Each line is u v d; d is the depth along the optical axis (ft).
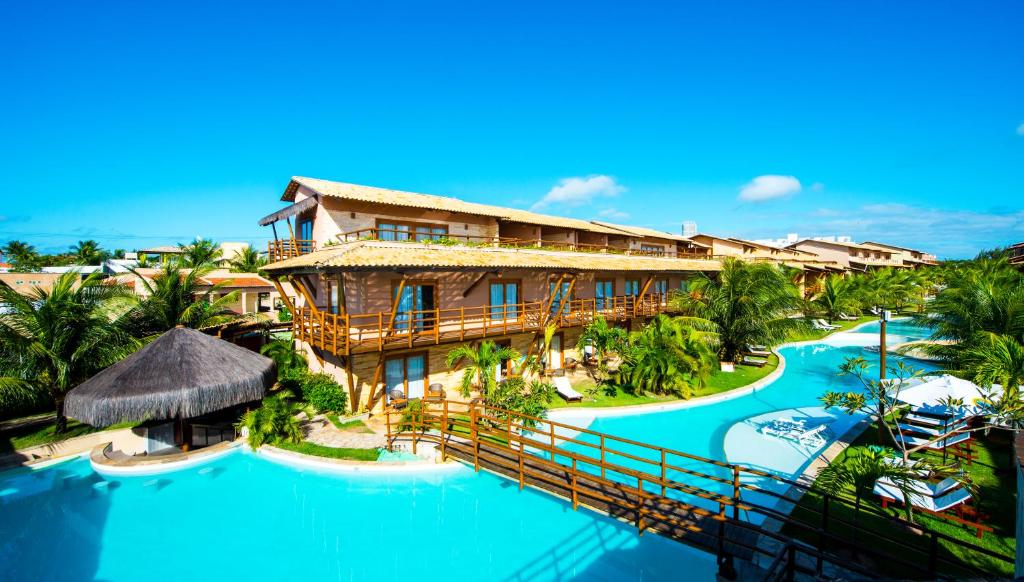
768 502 37.81
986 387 48.32
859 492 31.35
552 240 103.71
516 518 38.24
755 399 68.39
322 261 52.65
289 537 35.81
